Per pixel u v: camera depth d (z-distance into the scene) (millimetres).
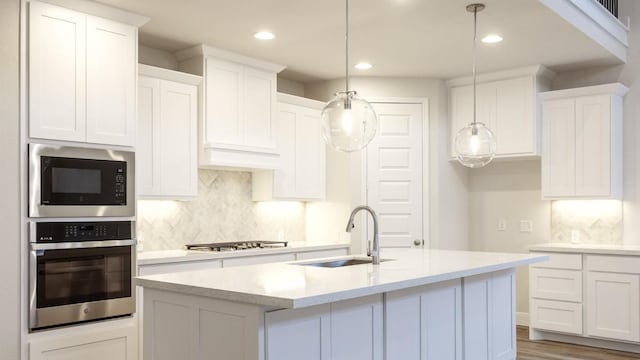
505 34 4805
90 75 3863
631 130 5801
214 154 4918
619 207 5824
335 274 3137
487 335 4156
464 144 3971
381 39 4922
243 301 2471
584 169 5703
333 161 6301
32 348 3479
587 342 5516
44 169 3572
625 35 5762
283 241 5844
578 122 5742
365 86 6289
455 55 5457
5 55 3445
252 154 5289
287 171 5809
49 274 3562
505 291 4434
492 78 6117
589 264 5426
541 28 4648
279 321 2596
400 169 6305
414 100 6332
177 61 5254
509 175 6500
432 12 4254
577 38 4934
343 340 2963
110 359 3889
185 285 2709
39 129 3572
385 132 6297
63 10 3727
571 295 5508
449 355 3744
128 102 4086
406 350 3381
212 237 5469
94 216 3818
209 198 5461
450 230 6441
